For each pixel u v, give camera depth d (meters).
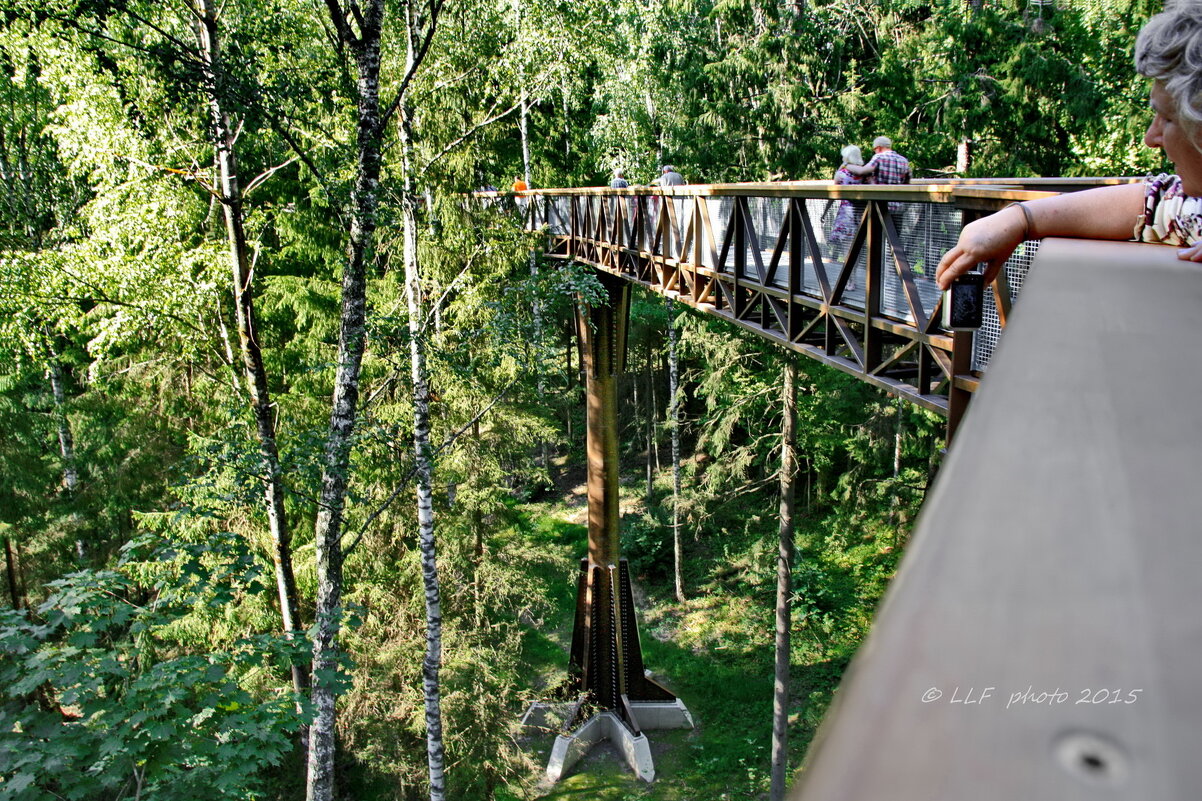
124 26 9.25
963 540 0.26
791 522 12.13
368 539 12.92
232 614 12.73
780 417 17.86
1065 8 15.14
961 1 15.79
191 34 10.01
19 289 10.93
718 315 7.57
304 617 13.85
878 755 0.18
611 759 14.12
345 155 9.61
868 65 17.19
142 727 4.84
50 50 10.39
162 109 10.16
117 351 15.54
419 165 10.75
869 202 4.98
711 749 14.23
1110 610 0.21
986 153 15.54
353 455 12.00
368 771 13.10
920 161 16.45
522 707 15.07
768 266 6.73
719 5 15.02
